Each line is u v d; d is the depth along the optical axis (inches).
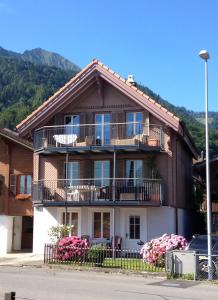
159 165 1116.5
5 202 1243.2
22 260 994.7
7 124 2400.3
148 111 1125.7
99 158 1154.7
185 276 698.2
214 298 506.3
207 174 745.0
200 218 1525.6
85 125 1132.5
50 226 1149.1
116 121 1149.1
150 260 791.1
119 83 1122.0
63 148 1117.7
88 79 1144.8
